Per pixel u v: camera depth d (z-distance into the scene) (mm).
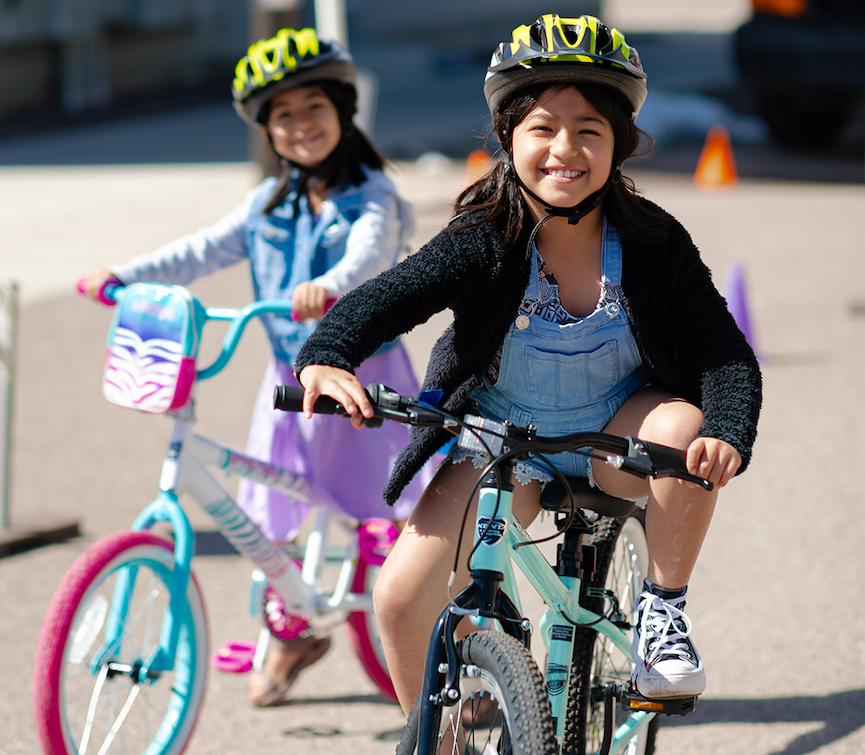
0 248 13648
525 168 3176
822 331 10328
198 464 4020
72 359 10164
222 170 18422
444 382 3311
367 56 33688
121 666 3775
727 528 6527
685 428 3184
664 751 4371
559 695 3328
